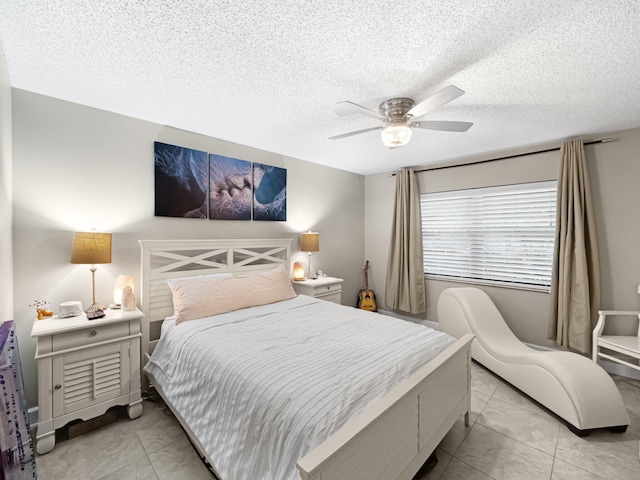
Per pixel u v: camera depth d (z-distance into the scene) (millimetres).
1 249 1603
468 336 2076
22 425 1409
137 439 1926
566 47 1570
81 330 1926
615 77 1877
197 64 1747
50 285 2139
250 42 1543
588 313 2869
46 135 2121
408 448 1392
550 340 3240
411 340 1887
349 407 1205
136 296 2520
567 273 2988
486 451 1831
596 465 1716
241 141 3146
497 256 3672
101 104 2271
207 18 1366
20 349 2016
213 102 2236
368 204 4883
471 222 3875
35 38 1505
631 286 2826
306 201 3969
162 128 2672
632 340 2625
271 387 1321
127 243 2482
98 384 1984
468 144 3283
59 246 2174
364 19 1367
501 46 1564
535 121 2613
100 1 1258
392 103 2154
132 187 2508
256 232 3404
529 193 3420
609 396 1974
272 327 2100
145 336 2449
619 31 1438
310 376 1397
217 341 1826
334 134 2938
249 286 2691
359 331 2039
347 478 1027
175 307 2359
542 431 2025
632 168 2805
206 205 2945
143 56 1669
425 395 1521
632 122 2635
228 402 1438
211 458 1410
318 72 1824
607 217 2922
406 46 1569
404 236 4258
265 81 1935
